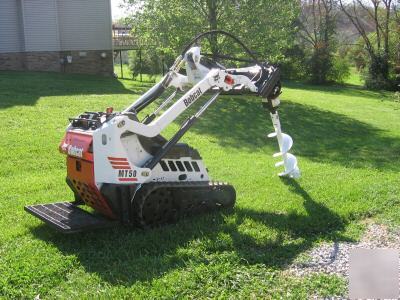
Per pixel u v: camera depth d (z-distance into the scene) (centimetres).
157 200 519
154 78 2717
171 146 521
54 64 2489
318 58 3547
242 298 388
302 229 539
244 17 1828
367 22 4712
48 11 2419
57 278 416
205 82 543
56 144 948
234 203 596
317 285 412
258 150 1020
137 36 2039
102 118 502
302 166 858
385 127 1505
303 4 4272
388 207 632
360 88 3369
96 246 479
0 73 2123
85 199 531
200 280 412
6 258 449
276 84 611
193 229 516
